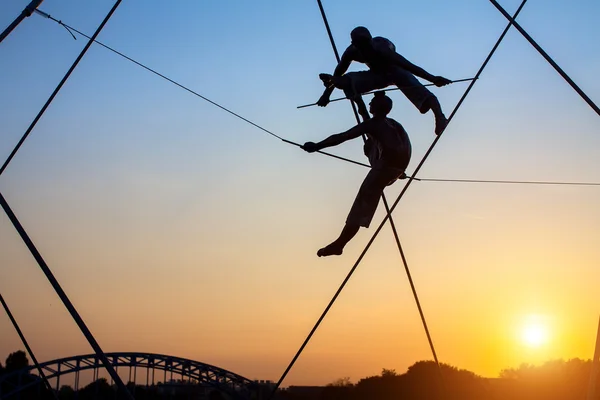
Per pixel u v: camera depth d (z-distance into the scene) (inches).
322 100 684.1
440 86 653.3
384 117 643.5
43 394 4082.2
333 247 646.5
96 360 4138.8
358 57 669.9
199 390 4323.3
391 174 639.8
